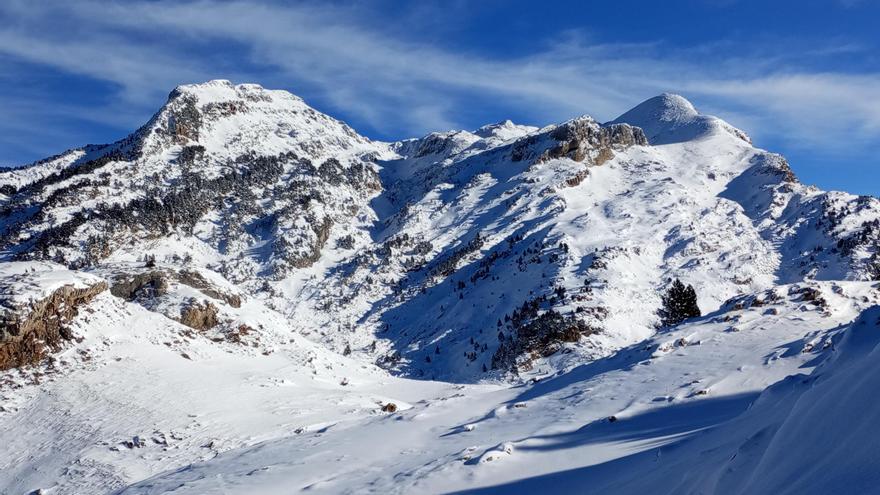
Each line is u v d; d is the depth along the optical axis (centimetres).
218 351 6162
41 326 5019
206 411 4500
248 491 2245
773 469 913
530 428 2486
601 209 16450
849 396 888
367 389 6166
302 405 4869
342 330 13725
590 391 2948
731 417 1991
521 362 8875
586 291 11019
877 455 724
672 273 12275
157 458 3731
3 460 3841
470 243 16362
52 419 4291
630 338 9494
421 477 1998
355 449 2698
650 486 1380
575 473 1780
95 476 3506
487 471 1948
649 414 2311
